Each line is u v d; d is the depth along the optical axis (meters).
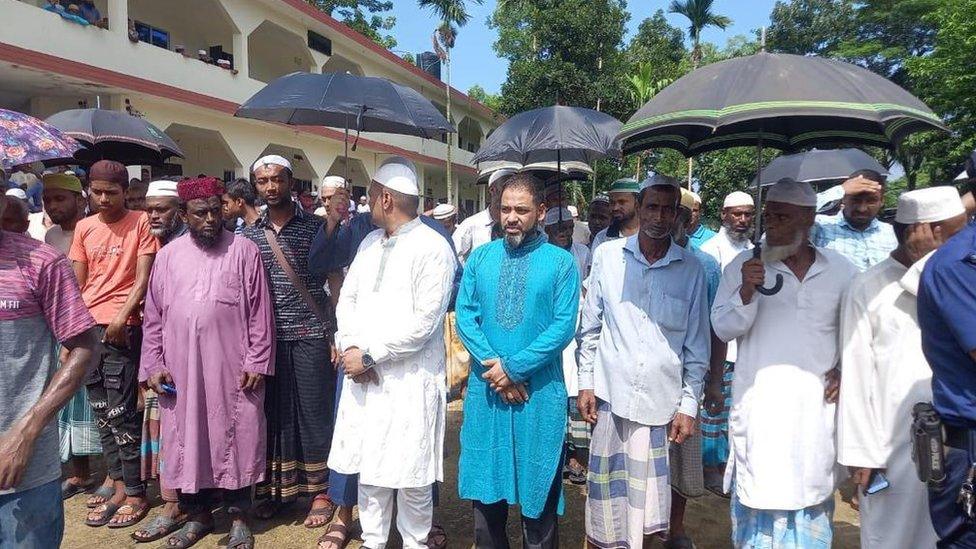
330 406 3.77
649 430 2.87
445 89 21.39
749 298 2.54
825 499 2.55
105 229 3.78
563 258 2.87
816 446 2.53
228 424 3.32
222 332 3.31
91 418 4.03
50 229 4.17
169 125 10.84
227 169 14.48
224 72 12.30
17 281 2.05
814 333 2.56
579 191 20.27
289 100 3.62
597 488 2.99
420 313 2.98
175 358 3.29
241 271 3.39
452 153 23.44
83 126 5.22
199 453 3.27
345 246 3.70
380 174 3.13
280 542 3.51
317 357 3.69
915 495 2.37
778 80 2.07
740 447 2.65
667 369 2.84
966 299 1.87
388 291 3.05
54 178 4.02
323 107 3.58
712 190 16.03
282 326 3.62
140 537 3.43
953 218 2.25
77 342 2.16
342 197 3.58
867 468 2.42
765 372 2.58
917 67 14.39
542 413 2.82
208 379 3.28
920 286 2.05
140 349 3.73
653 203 2.82
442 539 3.52
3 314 2.02
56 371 2.19
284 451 3.66
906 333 2.36
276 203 3.65
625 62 20.69
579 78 18.52
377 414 3.00
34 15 8.48
